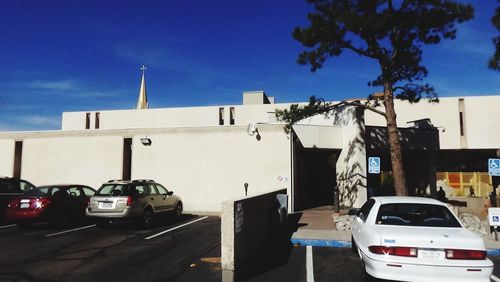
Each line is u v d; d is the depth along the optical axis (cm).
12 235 1203
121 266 830
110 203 1270
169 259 889
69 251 974
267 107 4038
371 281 685
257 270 807
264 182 1759
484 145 3809
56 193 1372
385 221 703
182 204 1642
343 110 2170
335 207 1731
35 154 1959
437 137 2398
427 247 604
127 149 1961
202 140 1833
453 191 3136
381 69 1639
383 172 2502
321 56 1599
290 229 1255
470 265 587
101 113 4450
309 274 778
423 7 1548
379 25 1477
